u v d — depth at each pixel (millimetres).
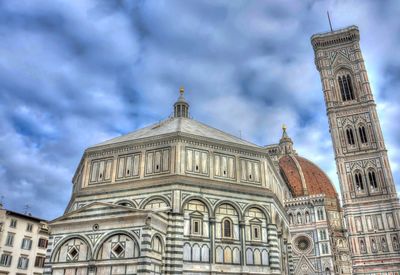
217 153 48469
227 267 42062
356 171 99375
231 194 46156
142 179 45812
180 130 50156
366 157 99750
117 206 38719
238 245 43906
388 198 92812
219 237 43281
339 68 114812
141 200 44188
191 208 43281
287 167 168000
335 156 103938
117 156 48750
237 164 49094
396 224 89312
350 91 110812
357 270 88750
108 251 37281
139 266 35000
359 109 106312
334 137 105562
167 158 46125
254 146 53406
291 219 118688
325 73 115625
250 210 46594
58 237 40156
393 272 85375
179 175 44250
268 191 48938
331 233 125688
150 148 47562
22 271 71625
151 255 36406
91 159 50031
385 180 95062
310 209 118062
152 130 54906
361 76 110062
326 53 118625
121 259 36250
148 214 36906
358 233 92188
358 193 96688
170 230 40688
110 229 38094
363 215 93625
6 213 70875
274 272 44062
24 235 73688
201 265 40938
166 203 42938
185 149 46562
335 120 107875
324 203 117375
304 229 116000
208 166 46969
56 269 38719
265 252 45125
